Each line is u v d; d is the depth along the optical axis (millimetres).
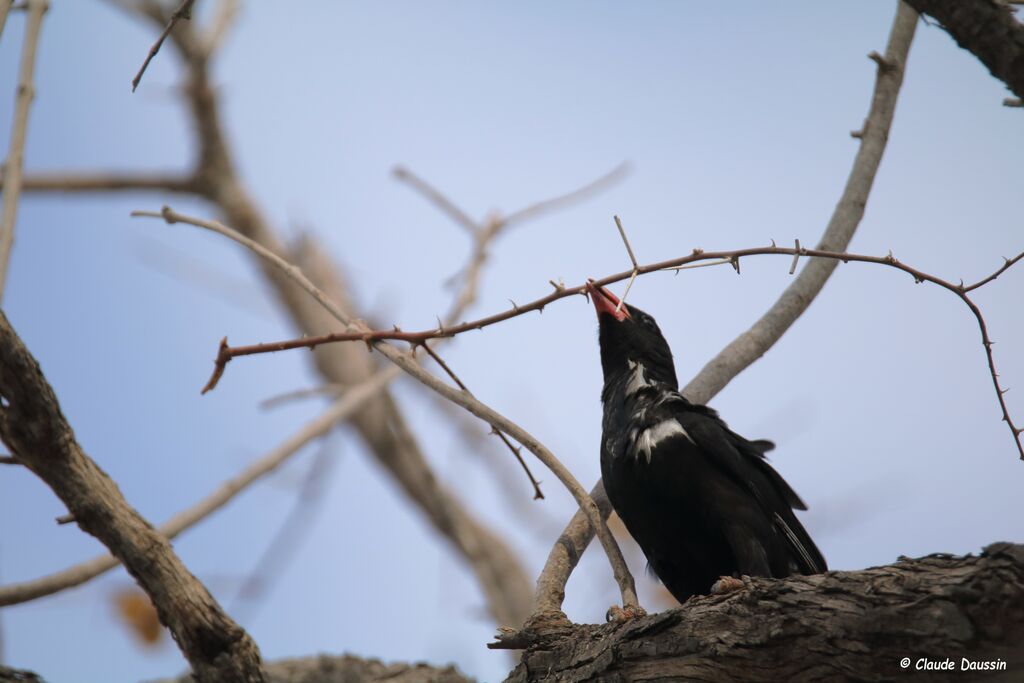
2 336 7992
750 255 9047
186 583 8711
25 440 8383
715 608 8312
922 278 8883
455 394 9727
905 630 7445
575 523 10531
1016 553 7215
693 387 11945
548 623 9391
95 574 10164
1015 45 7422
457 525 20234
